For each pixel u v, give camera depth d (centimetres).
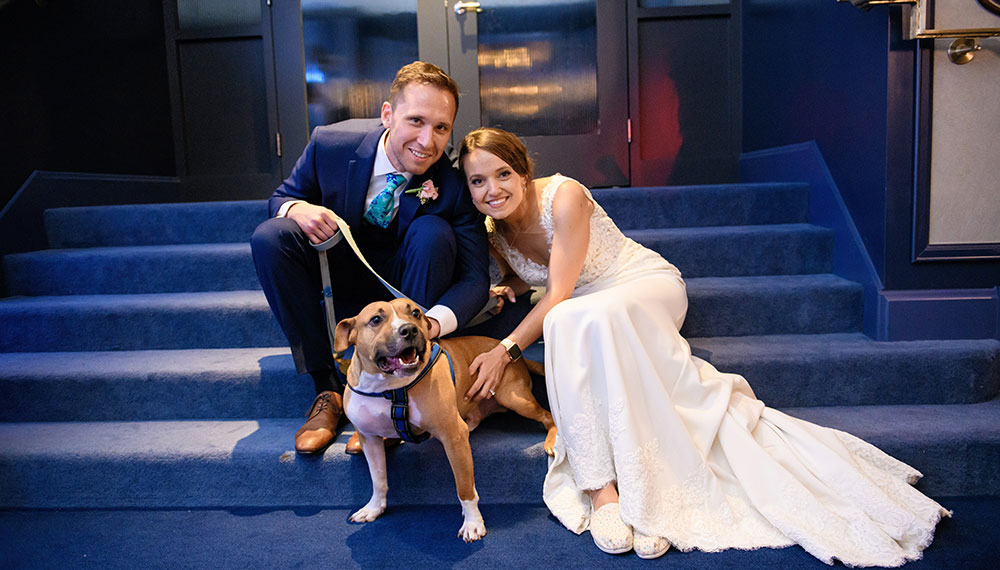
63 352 257
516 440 199
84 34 352
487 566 160
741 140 405
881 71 236
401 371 156
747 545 165
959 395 221
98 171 361
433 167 210
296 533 182
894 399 222
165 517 196
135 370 229
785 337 247
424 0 404
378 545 173
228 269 281
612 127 407
